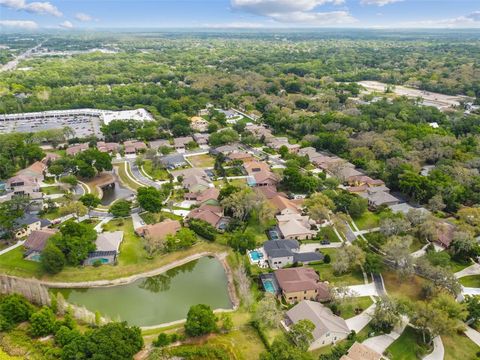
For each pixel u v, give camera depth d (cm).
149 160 19738
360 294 10469
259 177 16850
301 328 8375
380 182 16888
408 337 9050
